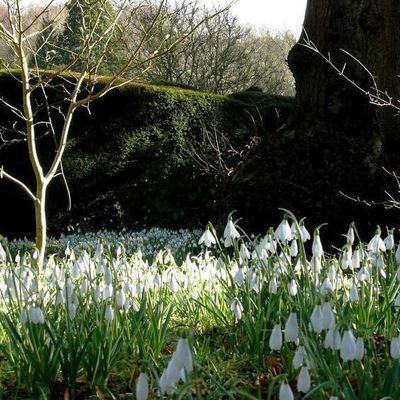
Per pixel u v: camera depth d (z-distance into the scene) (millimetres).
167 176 13812
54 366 3842
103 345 3953
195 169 13883
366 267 4633
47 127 13367
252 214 9133
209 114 14289
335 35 9094
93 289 4406
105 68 15070
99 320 4016
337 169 8867
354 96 9023
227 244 4641
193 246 11414
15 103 13258
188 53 19766
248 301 4406
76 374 3891
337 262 4898
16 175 13391
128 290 4531
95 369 3930
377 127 8992
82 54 8148
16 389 4031
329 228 8820
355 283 4438
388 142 9125
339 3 9062
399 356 2990
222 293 5332
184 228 13695
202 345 4430
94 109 13547
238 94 15102
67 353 3846
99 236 12680
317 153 8984
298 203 8914
